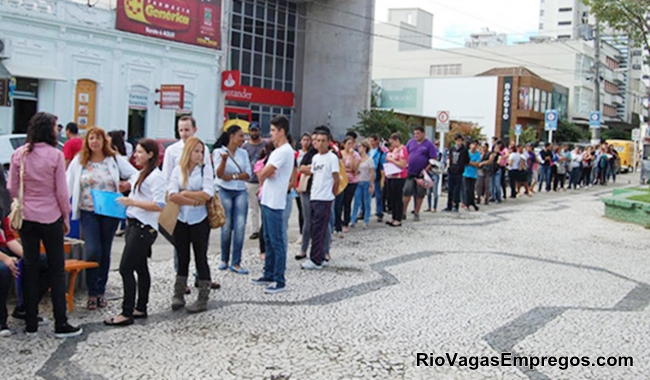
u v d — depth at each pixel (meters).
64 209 5.62
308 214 9.39
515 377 5.07
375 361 5.31
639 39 20.45
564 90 69.25
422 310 6.93
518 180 20.88
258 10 40.03
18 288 6.05
